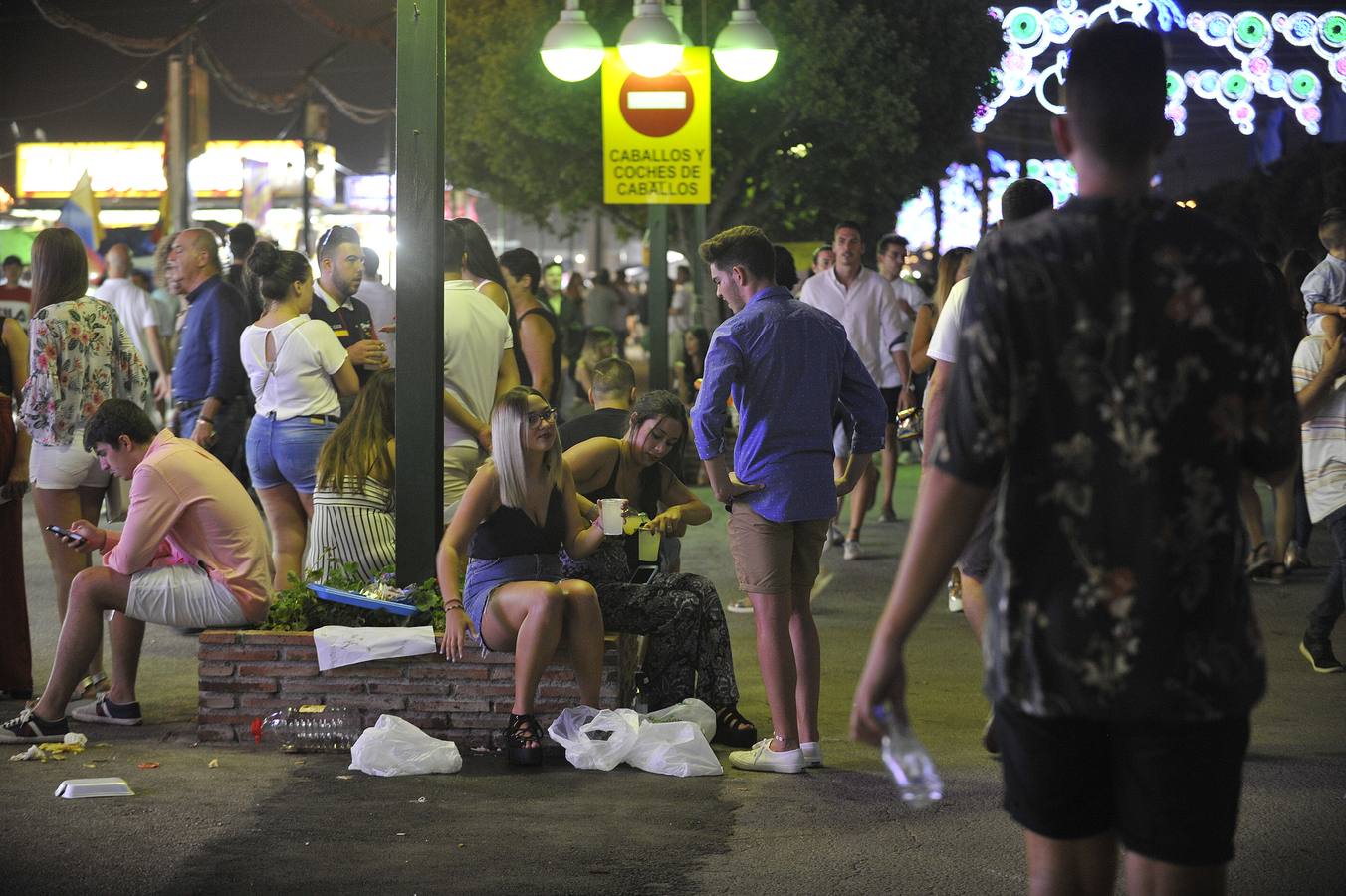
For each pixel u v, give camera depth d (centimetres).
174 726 700
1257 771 612
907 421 816
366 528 796
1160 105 293
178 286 984
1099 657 279
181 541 681
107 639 923
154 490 671
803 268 2362
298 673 658
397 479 697
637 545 712
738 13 1312
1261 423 286
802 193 2305
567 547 666
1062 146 302
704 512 709
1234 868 493
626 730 627
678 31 1258
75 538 682
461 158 2356
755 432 615
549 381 1005
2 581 761
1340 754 640
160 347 1584
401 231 689
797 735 629
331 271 948
